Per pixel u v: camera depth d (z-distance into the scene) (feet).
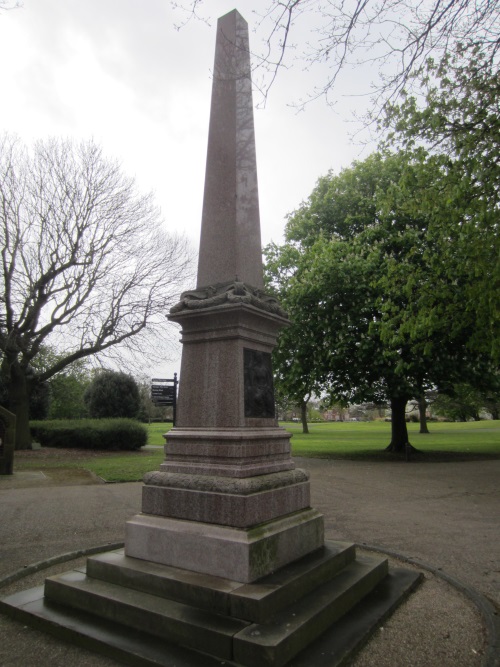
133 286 77.15
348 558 16.89
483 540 23.20
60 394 123.34
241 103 19.63
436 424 194.18
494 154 32.07
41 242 72.13
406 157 38.01
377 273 56.59
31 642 12.98
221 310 16.31
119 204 77.20
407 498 34.60
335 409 364.38
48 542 23.02
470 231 35.42
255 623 12.06
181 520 15.11
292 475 16.72
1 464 48.32
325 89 18.90
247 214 18.86
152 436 122.42
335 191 71.00
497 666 11.53
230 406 16.02
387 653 12.29
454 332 46.78
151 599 13.51
